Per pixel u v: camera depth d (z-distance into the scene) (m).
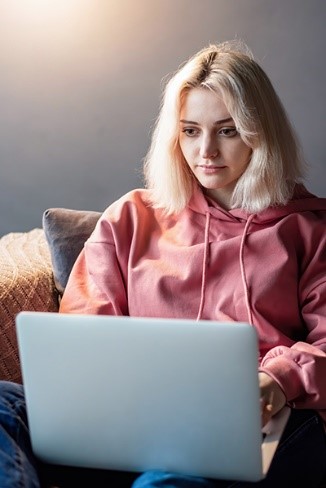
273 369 1.56
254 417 1.29
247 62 1.77
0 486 1.34
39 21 2.66
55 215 2.08
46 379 1.36
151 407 1.33
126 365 1.31
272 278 1.74
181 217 1.88
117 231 1.89
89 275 1.92
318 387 1.57
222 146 1.75
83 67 2.66
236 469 1.33
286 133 1.81
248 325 1.24
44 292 2.02
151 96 2.63
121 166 2.71
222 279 1.78
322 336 1.70
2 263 2.06
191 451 1.34
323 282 1.75
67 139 2.74
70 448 1.40
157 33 2.58
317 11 2.43
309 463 1.62
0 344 1.89
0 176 2.83
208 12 2.52
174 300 1.80
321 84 2.48
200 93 1.73
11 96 2.75
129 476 1.53
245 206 1.80
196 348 1.27
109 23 2.61
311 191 2.57
